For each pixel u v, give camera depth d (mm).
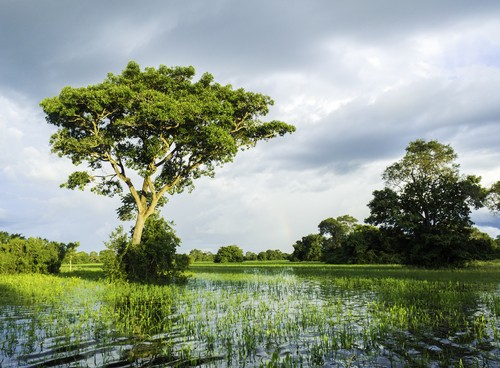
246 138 36656
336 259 73750
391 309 13867
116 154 31844
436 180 57469
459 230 54062
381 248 64812
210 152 32906
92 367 8109
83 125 30234
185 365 8141
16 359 8742
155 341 10148
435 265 49938
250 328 11469
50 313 14523
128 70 31328
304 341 9961
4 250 38469
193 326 11914
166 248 30062
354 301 17094
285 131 36344
